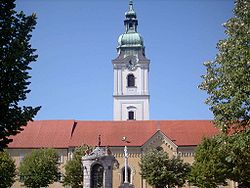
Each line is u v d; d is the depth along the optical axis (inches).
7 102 918.4
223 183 2311.8
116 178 2854.3
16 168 2741.1
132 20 3944.4
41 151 2664.9
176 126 3112.7
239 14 1247.5
